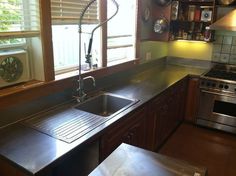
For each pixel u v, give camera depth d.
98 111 2.30
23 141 1.40
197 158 2.80
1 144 1.37
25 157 1.24
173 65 4.09
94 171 1.08
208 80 3.27
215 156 2.85
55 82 1.85
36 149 1.31
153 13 3.39
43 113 1.81
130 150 1.25
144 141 2.35
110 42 2.64
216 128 3.43
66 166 1.76
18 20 1.56
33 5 1.61
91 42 2.04
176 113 3.31
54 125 1.62
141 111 2.13
